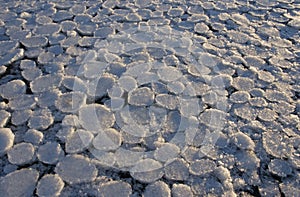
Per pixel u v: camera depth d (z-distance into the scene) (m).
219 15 4.79
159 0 5.12
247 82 3.73
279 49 4.19
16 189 2.70
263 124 3.27
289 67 3.93
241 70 3.89
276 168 2.90
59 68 3.83
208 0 5.13
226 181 2.81
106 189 2.73
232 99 3.54
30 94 3.51
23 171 2.82
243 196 2.71
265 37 4.39
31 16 4.68
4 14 4.70
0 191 2.68
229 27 4.56
